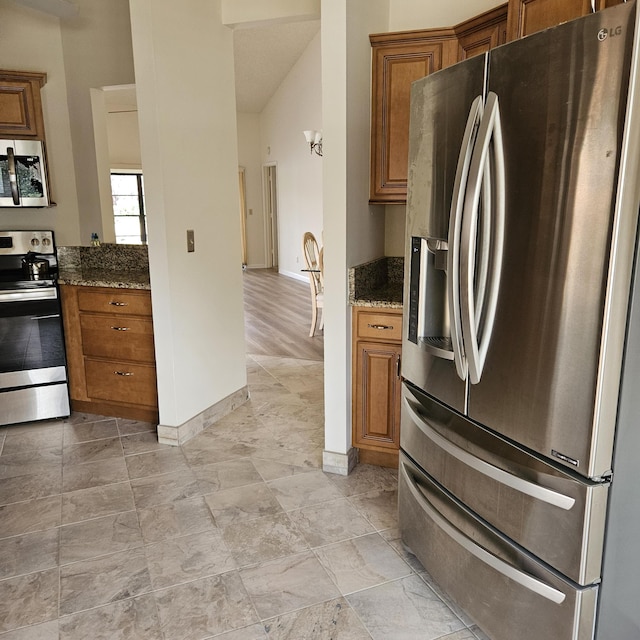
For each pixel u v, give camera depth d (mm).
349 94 2375
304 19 3154
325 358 2654
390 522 2342
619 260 1213
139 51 2695
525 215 1391
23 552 2146
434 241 1822
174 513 2412
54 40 3555
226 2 3221
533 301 1393
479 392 1611
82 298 3307
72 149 3695
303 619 1798
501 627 1606
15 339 3240
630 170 1174
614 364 1268
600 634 1445
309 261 5555
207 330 3312
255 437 3205
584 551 1359
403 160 2674
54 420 3445
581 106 1229
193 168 3080
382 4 2783
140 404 3342
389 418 2682
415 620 1795
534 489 1446
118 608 1852
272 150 10734
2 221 3705
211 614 1821
